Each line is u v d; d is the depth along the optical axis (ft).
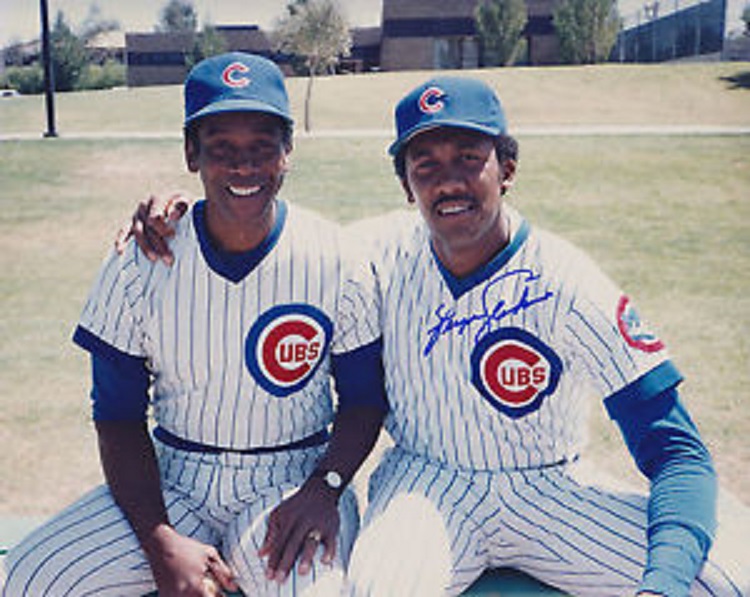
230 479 7.88
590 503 7.72
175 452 8.10
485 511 7.85
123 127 62.54
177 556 7.17
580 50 117.39
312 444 8.29
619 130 54.34
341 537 7.57
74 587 7.22
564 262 7.62
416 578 7.02
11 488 13.02
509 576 8.12
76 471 13.70
